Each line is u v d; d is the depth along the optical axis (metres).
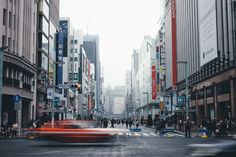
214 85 55.28
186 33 77.00
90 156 18.50
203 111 65.81
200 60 63.69
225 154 12.73
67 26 94.94
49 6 72.44
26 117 57.28
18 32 50.50
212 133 44.25
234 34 47.06
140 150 22.36
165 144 27.89
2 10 45.72
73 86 49.53
